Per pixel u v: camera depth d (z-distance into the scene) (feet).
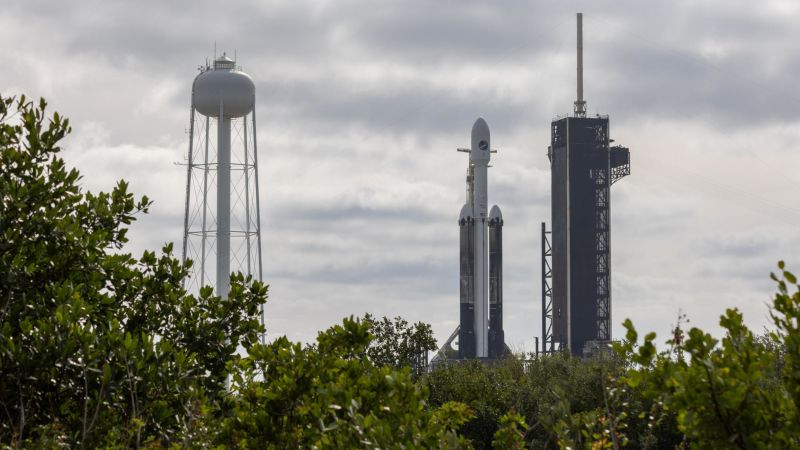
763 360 92.94
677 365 94.07
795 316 92.48
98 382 177.06
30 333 179.01
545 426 126.00
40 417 177.78
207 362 223.92
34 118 213.87
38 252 203.92
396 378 115.96
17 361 169.17
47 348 171.53
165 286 229.66
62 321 176.24
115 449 151.33
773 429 91.66
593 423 124.57
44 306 193.57
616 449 121.80
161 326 228.22
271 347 157.69
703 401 90.33
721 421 89.45
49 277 205.05
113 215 234.99
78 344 175.01
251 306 232.94
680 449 123.65
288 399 138.00
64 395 179.73
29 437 167.22
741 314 96.78
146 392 180.04
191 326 225.15
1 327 178.50
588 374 449.06
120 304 226.38
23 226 204.23
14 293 196.95
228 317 230.89
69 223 208.13
